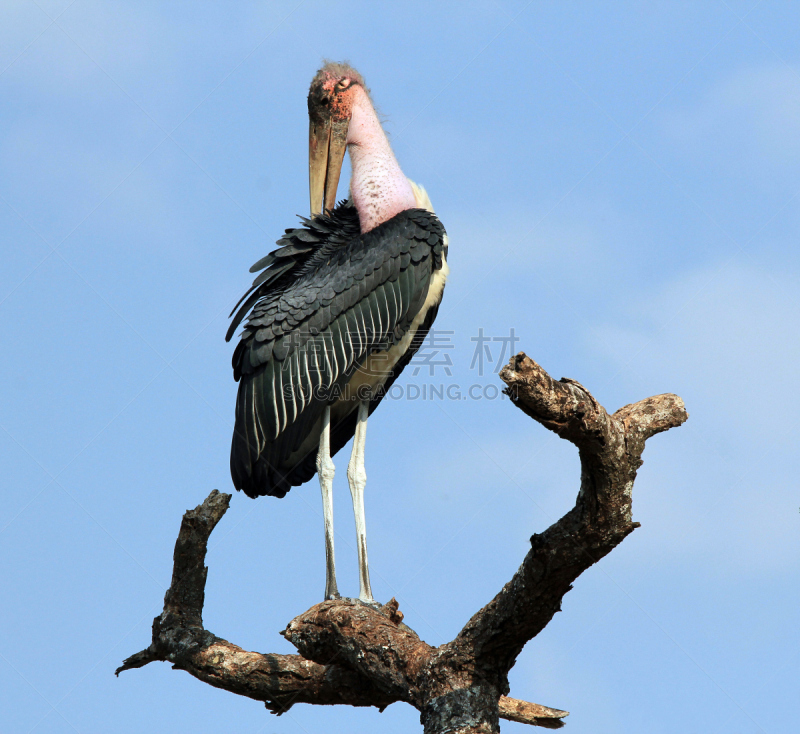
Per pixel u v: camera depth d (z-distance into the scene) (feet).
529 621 24.26
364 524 37.09
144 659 33.19
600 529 22.40
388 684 27.32
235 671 31.48
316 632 29.45
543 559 22.94
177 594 32.99
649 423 22.34
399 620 29.58
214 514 31.81
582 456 21.67
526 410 20.61
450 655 25.55
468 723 24.77
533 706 33.27
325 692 30.83
